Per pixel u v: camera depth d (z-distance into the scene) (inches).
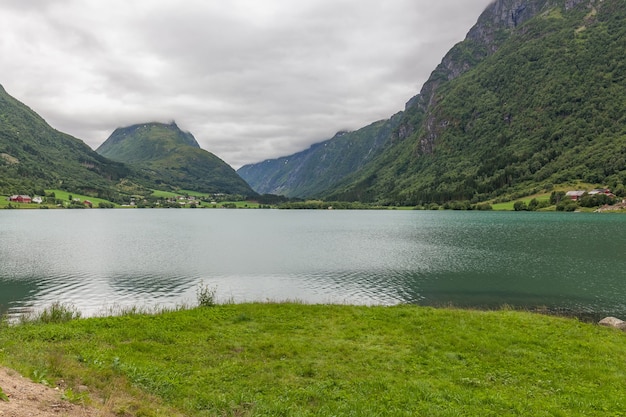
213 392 571.8
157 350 743.7
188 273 2354.8
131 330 860.0
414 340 866.8
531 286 2021.4
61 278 2160.4
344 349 793.6
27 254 2994.6
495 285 2044.8
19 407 383.9
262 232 5182.1
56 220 6860.2
